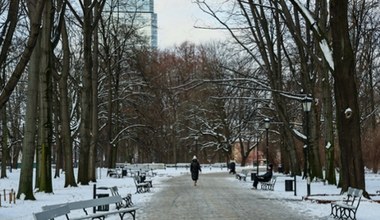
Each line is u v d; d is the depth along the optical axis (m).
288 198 23.67
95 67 39.06
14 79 16.06
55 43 26.03
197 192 27.83
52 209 12.09
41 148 25.34
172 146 76.69
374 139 48.56
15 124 59.44
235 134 69.50
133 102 52.06
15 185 34.28
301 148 47.50
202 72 61.88
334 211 17.66
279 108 35.16
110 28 45.28
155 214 17.12
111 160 49.44
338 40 20.92
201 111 70.94
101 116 53.22
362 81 46.78
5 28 19.86
